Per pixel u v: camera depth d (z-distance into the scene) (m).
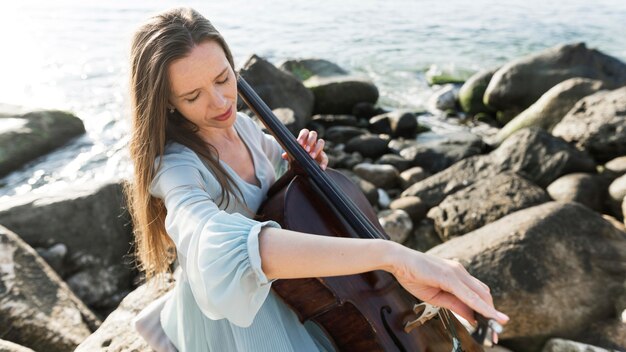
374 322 1.64
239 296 1.24
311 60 8.94
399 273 1.25
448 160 6.39
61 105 8.31
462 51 11.70
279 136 1.82
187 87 1.47
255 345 1.62
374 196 5.19
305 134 2.02
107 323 2.44
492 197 4.55
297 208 1.68
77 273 3.88
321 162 2.03
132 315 2.46
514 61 8.54
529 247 3.10
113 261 4.02
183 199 1.43
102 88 9.05
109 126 7.57
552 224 3.23
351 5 16.48
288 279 1.57
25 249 3.22
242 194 1.67
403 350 1.66
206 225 1.31
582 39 12.52
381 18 14.77
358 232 1.70
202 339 1.70
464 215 4.46
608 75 8.45
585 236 3.22
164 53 1.44
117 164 6.56
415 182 5.70
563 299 2.95
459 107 8.98
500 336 2.93
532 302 2.93
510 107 8.38
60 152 6.83
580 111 6.10
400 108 8.86
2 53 10.99
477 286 1.25
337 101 8.17
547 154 5.24
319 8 16.05
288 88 7.58
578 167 5.16
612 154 5.60
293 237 1.24
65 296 3.13
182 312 1.73
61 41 11.91
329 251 1.22
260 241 1.25
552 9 15.73
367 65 10.81
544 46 12.02
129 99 1.56
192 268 1.30
